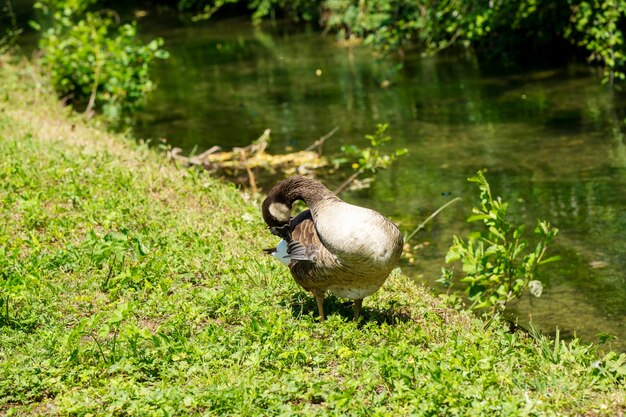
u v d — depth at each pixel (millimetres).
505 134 14055
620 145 12883
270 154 13891
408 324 6480
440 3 18844
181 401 5109
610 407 5055
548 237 7203
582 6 17016
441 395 5023
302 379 5301
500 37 20469
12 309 6453
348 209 5988
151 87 18812
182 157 13133
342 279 6055
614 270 8602
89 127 14773
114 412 5047
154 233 8195
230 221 8820
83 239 8125
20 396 5234
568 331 7410
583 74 17812
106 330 5543
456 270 8844
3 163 10312
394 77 19438
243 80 20406
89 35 19719
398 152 10469
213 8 33438
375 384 5238
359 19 23953
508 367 5570
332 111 16688
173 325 6035
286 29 28469
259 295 6828
